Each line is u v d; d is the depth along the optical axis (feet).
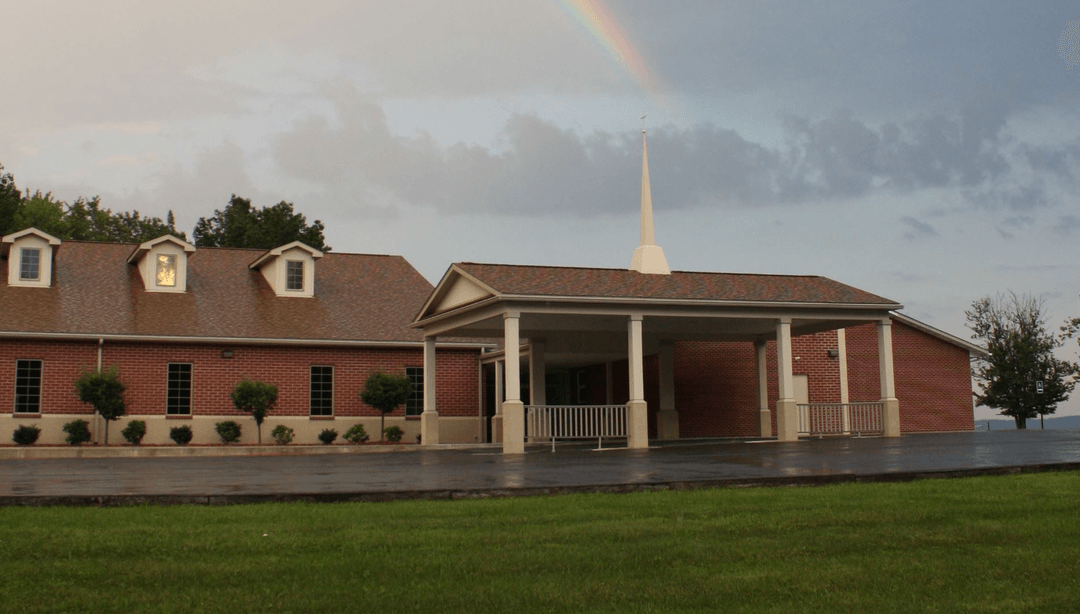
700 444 85.87
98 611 22.18
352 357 111.65
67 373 100.89
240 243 189.37
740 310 88.79
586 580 24.85
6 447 94.22
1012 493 40.34
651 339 107.24
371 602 22.76
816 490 42.22
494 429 109.70
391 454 81.35
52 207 181.88
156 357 104.22
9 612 22.06
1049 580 24.98
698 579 25.00
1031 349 159.43
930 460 54.85
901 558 27.55
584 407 82.74
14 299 104.47
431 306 95.55
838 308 92.68
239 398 102.32
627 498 39.50
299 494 38.88
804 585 24.43
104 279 113.39
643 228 102.06
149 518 34.24
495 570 25.90
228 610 22.12
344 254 132.98
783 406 89.76
